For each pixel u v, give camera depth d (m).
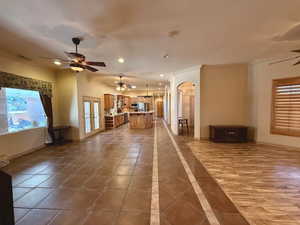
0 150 3.82
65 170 3.37
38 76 5.05
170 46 3.57
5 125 4.00
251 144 5.17
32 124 4.90
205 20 2.48
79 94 6.08
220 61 4.96
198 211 2.05
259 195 2.38
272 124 4.91
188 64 5.27
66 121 6.03
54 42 3.26
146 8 2.15
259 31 2.88
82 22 2.49
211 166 3.47
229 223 1.84
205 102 5.70
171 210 2.08
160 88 12.41
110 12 2.24
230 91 5.58
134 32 2.85
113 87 10.81
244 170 3.24
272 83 4.85
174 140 5.94
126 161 3.85
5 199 1.49
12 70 4.14
